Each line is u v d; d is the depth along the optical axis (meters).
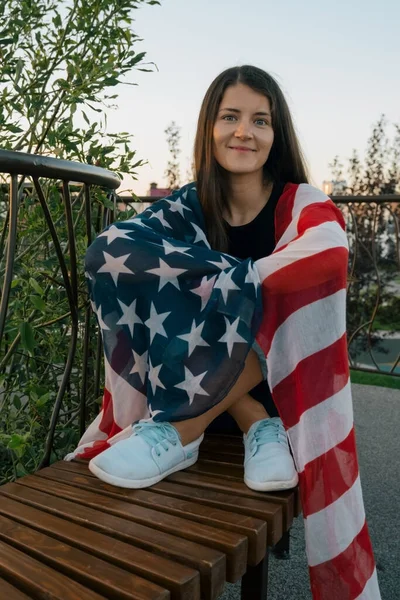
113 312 1.47
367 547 1.26
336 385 1.32
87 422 1.98
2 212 1.90
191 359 1.38
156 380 1.42
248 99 1.60
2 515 1.20
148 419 1.46
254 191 1.68
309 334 1.31
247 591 1.24
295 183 1.76
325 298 1.32
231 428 1.64
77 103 1.74
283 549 1.78
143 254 1.40
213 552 1.04
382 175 6.29
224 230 1.68
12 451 1.73
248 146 1.61
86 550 1.06
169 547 1.06
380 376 3.80
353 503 1.27
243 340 1.33
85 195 1.60
